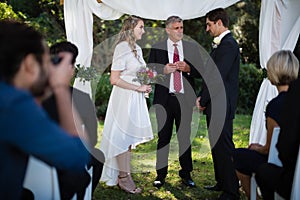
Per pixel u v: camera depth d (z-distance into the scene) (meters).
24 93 1.48
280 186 2.38
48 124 1.48
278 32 3.95
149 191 3.90
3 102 1.43
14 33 1.57
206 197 3.75
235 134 6.77
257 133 3.90
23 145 1.44
